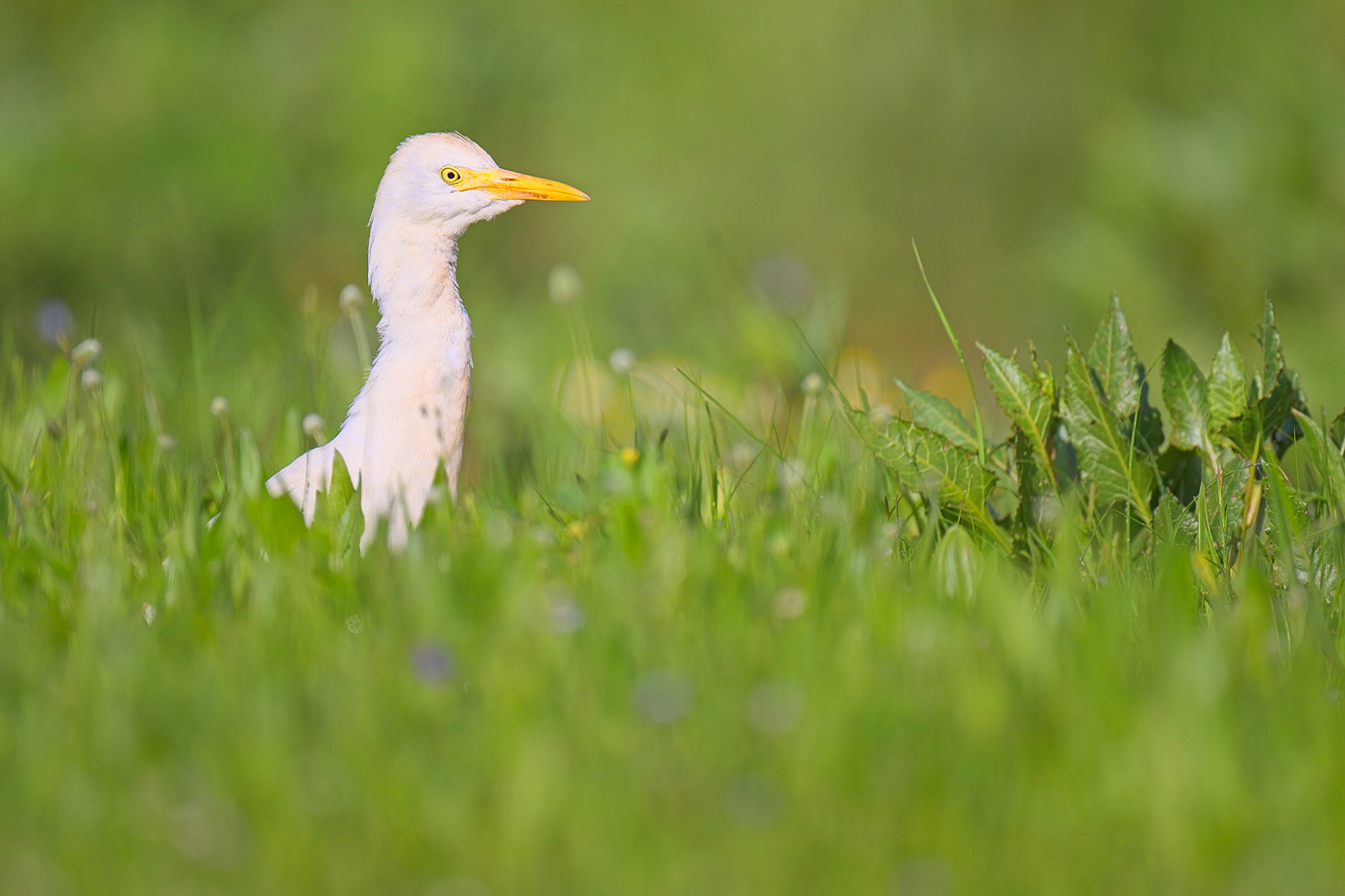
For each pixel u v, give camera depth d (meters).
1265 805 5.45
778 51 25.53
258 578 7.24
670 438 11.80
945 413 8.90
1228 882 5.16
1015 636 6.27
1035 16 24.08
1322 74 18.98
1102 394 8.60
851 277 24.16
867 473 9.06
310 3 22.97
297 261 20.89
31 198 20.42
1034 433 8.35
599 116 24.30
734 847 5.31
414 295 9.20
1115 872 5.23
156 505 8.73
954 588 7.58
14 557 7.74
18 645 6.65
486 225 22.69
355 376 13.96
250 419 12.05
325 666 6.43
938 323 23.77
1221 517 8.09
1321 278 18.45
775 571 7.46
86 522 8.11
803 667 6.27
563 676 6.25
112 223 20.41
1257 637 6.68
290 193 21.09
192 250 19.92
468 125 22.45
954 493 8.41
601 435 11.37
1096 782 5.60
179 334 18.11
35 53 22.41
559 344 18.41
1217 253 18.94
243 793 5.46
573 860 5.23
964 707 6.03
